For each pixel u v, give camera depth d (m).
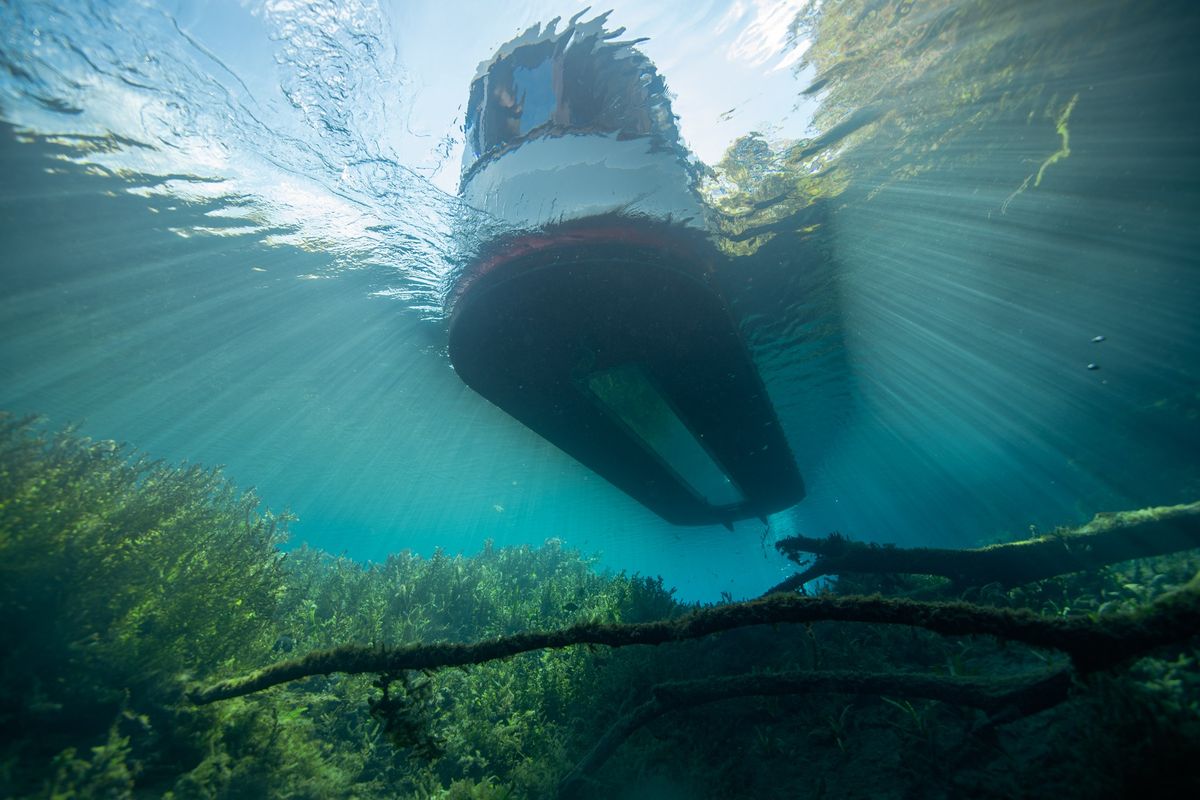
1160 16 5.40
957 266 12.20
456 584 11.27
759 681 4.56
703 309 7.30
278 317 11.91
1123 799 2.70
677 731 5.51
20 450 3.99
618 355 7.71
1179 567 5.45
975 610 2.58
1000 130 7.68
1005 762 3.63
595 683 6.84
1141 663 3.50
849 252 10.98
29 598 3.35
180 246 8.90
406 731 3.38
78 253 8.36
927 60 6.51
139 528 4.38
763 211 8.91
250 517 6.66
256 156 7.13
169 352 12.61
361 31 5.73
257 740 3.98
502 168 6.96
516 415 9.05
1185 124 7.22
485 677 7.14
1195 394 13.90
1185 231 10.23
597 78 6.74
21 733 2.94
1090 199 9.48
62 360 11.87
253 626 5.01
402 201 7.89
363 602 9.30
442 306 11.33
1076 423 20.22
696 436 10.59
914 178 8.87
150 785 3.20
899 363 18.70
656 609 9.21
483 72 6.94
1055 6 5.52
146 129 6.46
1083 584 6.04
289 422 19.08
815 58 6.75
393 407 18.02
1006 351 17.58
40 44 5.11
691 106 7.19
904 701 4.52
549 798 4.86
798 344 14.57
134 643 3.74
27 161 6.41
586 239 6.57
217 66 5.59
